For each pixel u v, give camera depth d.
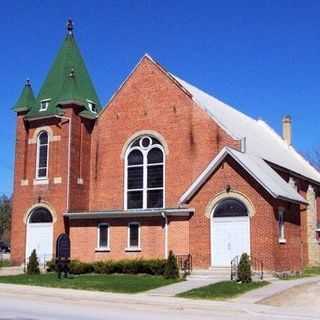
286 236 36.19
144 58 43.50
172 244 37.41
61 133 43.28
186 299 25.41
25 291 28.16
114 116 43.97
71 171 42.50
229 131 39.72
